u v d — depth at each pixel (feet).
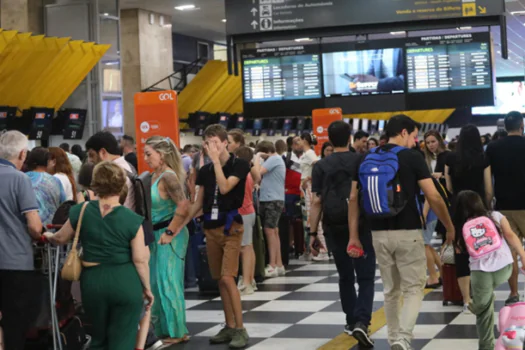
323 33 50.80
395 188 17.31
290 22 50.31
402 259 17.62
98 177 15.48
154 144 21.06
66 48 51.78
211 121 75.92
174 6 72.49
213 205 20.75
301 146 38.99
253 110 54.13
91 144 19.95
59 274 18.42
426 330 21.71
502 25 49.21
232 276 20.88
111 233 15.30
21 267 17.16
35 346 18.48
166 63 75.97
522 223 24.49
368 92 52.75
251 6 50.52
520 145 24.26
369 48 52.60
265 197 34.30
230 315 21.24
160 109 28.22
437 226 29.86
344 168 20.40
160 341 20.80
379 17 49.73
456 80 51.80
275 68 53.72
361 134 37.19
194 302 28.60
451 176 25.61
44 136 52.80
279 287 31.19
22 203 17.07
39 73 51.01
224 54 98.27
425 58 52.06
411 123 18.12
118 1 62.90
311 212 21.34
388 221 17.60
